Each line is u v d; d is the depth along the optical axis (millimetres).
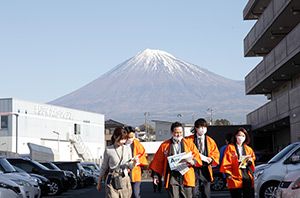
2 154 37781
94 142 93812
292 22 30328
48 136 79562
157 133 104938
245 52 38375
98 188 9484
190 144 10102
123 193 9258
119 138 9273
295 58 27188
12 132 71562
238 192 11039
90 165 39156
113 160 9258
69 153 82875
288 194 10328
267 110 34312
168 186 9875
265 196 13961
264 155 21484
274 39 33938
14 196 13680
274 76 32906
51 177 23031
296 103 27016
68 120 85438
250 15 37719
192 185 9852
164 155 10047
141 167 12234
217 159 10609
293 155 12969
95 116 94625
